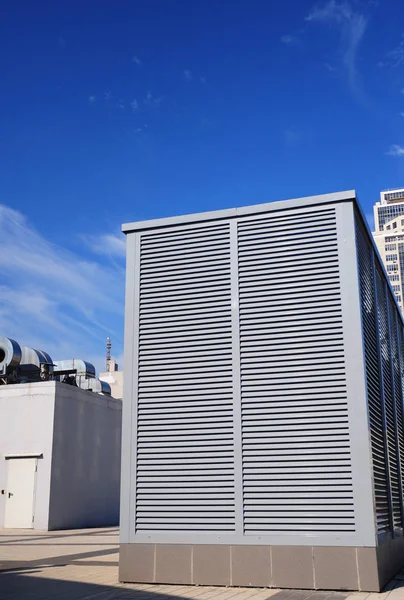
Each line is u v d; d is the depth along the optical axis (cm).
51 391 2017
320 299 775
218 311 820
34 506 1947
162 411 803
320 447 728
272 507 725
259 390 771
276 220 824
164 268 861
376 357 908
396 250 16138
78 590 709
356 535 688
